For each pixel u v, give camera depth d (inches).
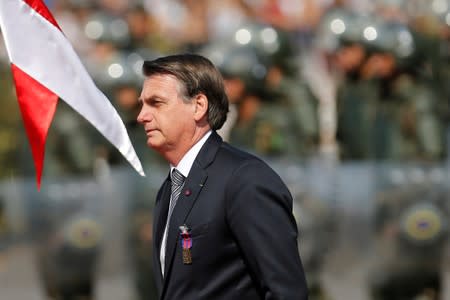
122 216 665.0
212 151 320.8
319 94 786.2
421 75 697.0
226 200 310.8
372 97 695.7
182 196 317.4
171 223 317.7
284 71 721.6
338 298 637.3
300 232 631.8
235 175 312.0
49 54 350.3
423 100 684.7
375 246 634.2
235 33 724.0
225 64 703.1
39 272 678.5
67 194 671.8
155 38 885.8
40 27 349.7
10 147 805.2
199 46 938.7
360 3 790.5
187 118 320.8
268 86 710.5
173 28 953.5
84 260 671.1
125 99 706.2
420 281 641.6
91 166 689.0
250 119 703.1
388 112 693.3
